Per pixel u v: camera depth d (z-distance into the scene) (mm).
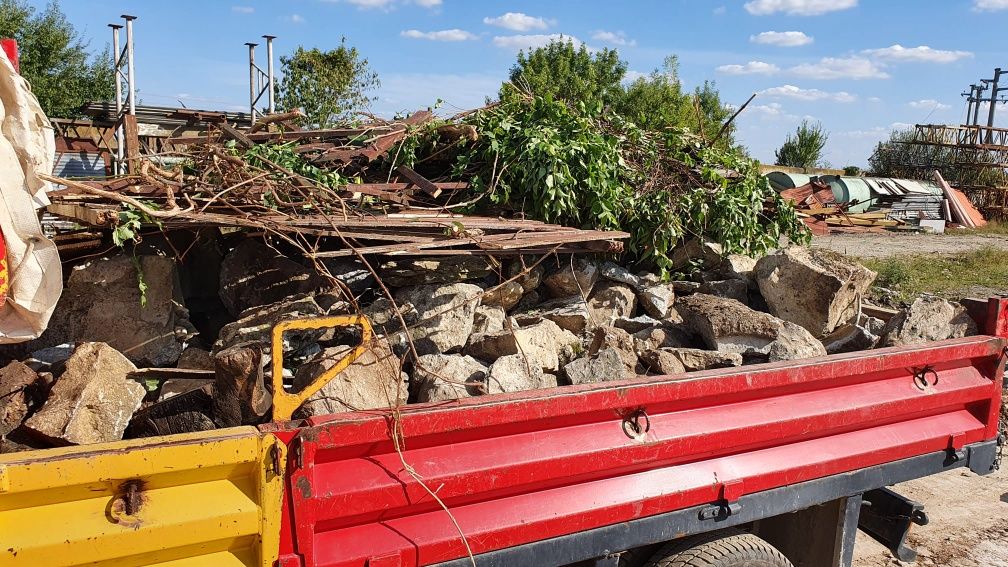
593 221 5055
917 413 3641
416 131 5453
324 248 4180
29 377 2943
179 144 6016
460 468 2484
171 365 3850
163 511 2012
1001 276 13258
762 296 5078
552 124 5262
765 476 3117
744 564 3078
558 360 4094
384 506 2352
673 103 27031
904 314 4375
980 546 4898
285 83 19000
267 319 3822
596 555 2773
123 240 3658
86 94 26297
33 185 2617
